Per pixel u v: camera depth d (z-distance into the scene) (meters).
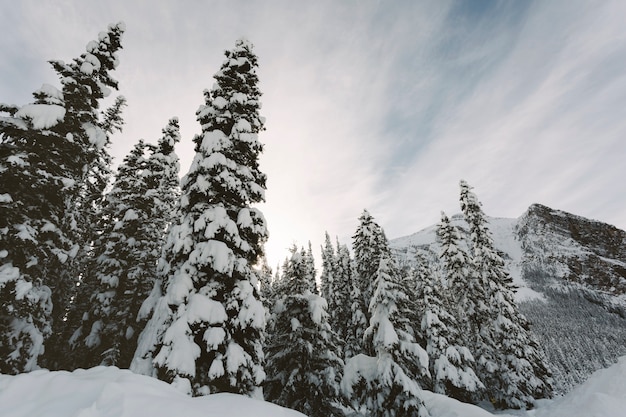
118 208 19.75
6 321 12.08
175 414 5.04
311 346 17.44
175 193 25.42
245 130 13.27
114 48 18.02
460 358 24.36
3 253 11.80
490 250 29.95
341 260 34.03
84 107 16.20
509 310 27.70
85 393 5.48
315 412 17.12
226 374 10.42
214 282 11.31
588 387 16.02
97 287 18.36
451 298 31.78
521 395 24.95
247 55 15.35
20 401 5.35
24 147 13.59
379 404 18.27
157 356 9.38
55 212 14.29
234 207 12.98
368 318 26.41
